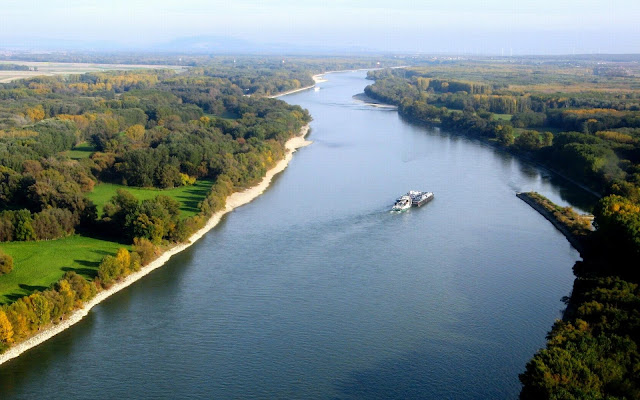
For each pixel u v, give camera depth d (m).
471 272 199.25
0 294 167.38
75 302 166.88
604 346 125.31
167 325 163.00
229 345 153.50
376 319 167.12
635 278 167.25
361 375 141.38
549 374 114.62
